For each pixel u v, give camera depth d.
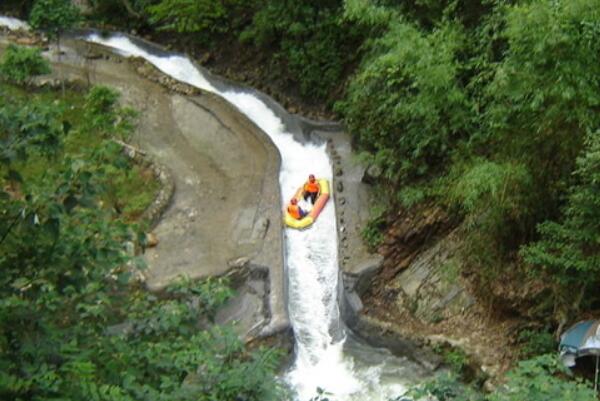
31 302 4.91
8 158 4.59
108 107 17.62
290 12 19.80
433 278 14.09
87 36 24.00
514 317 12.88
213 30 22.41
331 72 19.31
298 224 15.84
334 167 17.16
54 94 20.09
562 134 11.68
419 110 13.87
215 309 6.48
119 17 24.67
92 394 4.50
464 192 12.56
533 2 11.73
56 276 4.94
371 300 14.24
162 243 15.21
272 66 20.89
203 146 18.30
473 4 15.05
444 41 14.40
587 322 11.32
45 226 4.66
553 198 12.22
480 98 13.77
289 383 13.24
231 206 16.28
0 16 25.11
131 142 18.19
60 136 5.09
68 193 4.83
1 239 4.73
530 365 7.30
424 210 14.73
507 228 12.87
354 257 14.73
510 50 11.95
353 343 13.95
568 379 11.09
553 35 10.88
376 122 15.80
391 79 15.04
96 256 4.99
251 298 14.16
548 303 12.23
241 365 5.71
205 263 14.62
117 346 5.33
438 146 14.58
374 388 13.01
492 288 13.08
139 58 22.19
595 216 10.77
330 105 19.38
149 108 19.80
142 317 5.75
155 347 5.52
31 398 4.48
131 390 4.90
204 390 5.43
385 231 15.03
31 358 4.67
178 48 23.25
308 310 14.44
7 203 4.80
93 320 5.58
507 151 12.55
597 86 11.12
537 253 11.46
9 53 18.52
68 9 21.09
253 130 18.83
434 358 12.95
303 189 16.64
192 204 16.36
